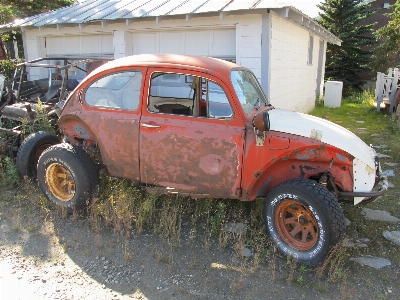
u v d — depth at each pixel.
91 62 7.30
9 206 5.00
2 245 4.11
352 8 23.33
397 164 6.95
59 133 6.16
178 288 3.45
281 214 3.88
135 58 4.53
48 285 3.46
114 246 4.12
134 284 3.50
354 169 3.85
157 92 4.29
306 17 8.54
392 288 3.48
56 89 7.02
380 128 10.18
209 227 4.51
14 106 6.42
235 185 4.00
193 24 8.12
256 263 3.73
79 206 4.64
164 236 4.31
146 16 7.75
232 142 3.92
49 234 4.35
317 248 3.63
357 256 4.00
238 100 3.97
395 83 12.12
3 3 15.63
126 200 4.68
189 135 4.05
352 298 3.34
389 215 4.92
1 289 3.39
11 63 10.21
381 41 24.42
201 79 4.11
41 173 4.84
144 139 4.26
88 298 3.29
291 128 3.88
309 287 3.48
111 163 4.56
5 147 5.89
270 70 7.88
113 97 4.49
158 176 4.32
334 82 14.93
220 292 3.41
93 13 9.12
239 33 7.77
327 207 3.52
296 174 4.01
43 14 10.72
